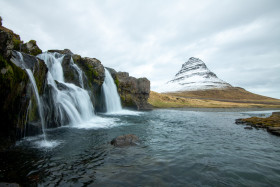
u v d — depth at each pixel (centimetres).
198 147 1259
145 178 738
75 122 2020
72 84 2434
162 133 1738
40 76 1516
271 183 739
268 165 945
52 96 1727
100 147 1152
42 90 1580
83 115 2270
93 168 823
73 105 2094
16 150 1035
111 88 4022
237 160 1011
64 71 2584
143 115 3538
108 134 1553
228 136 1680
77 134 1515
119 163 892
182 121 2797
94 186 662
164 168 850
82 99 2328
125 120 2606
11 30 2594
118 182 698
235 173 826
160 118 3102
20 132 1233
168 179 739
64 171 782
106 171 795
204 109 6556
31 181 681
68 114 1936
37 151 1036
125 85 4719
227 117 3772
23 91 1204
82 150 1083
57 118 1773
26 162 864
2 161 864
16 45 2114
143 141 1370
